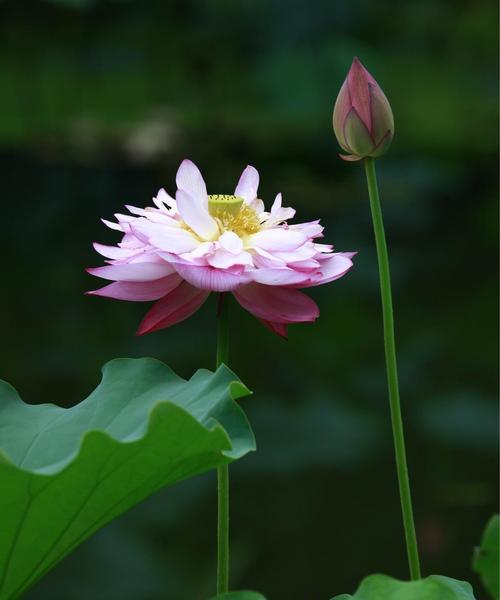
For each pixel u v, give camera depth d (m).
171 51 16.47
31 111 13.89
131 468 1.59
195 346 6.78
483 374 6.42
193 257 1.78
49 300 7.59
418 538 4.48
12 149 11.59
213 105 14.12
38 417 1.97
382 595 1.57
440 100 15.35
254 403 5.88
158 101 14.66
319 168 11.77
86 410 1.93
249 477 5.05
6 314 7.22
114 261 1.93
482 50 17.31
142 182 10.84
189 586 3.94
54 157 11.32
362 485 4.96
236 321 7.62
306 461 5.20
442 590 1.58
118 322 7.20
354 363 6.64
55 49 16.58
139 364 1.98
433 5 18.02
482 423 5.69
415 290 8.18
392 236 9.59
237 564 4.24
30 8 15.69
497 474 5.03
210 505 4.79
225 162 11.80
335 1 15.04
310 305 1.83
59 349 6.57
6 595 1.78
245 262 1.78
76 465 1.55
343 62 13.94
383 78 15.36
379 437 5.50
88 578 4.06
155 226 1.82
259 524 4.59
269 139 12.17
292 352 6.86
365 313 7.70
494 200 10.82
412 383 6.30
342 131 1.85
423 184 11.29
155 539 4.43
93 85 15.88
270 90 13.96
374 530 4.56
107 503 1.67
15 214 9.68
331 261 1.91
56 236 9.12
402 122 14.02
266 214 2.00
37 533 1.68
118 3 16.58
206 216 1.84
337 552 4.37
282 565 4.25
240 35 15.68
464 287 8.27
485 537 1.57
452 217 10.33
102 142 11.98
